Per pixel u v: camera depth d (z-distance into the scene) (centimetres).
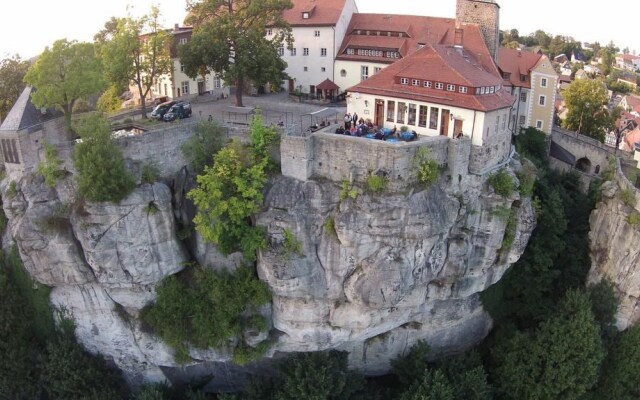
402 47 6988
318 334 5203
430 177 4672
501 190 5131
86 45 5109
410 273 4853
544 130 7562
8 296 5212
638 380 5462
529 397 5197
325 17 7356
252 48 5978
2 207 5331
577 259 6166
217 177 4759
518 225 5312
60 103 5075
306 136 4738
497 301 5947
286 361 5403
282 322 5150
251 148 4959
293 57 7631
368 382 5762
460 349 5947
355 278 4850
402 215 4622
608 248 5891
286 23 6353
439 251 4991
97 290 5172
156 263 4997
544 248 5881
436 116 5019
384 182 4581
